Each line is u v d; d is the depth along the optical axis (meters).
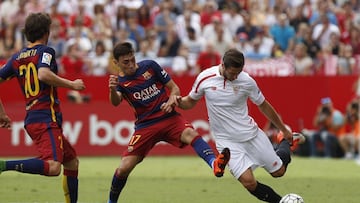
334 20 80.69
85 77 64.69
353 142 62.50
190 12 78.56
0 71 30.97
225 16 79.44
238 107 30.91
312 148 63.19
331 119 62.72
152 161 58.56
